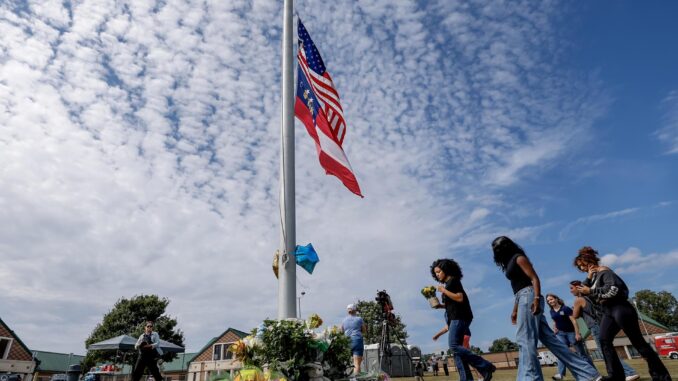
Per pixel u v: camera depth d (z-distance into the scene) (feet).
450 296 16.16
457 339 15.87
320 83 23.45
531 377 11.75
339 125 22.59
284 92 20.98
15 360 124.57
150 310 141.28
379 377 18.25
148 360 29.68
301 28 24.86
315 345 15.21
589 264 15.25
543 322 12.68
